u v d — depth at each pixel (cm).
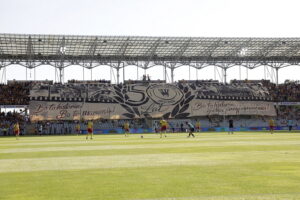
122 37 7462
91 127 4991
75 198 1166
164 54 8669
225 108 8550
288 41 8125
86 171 1708
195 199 1127
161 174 1586
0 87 8231
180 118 8256
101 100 8225
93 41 7519
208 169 1709
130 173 1628
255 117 8588
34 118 7681
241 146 3072
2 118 7700
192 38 7794
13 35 7044
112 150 2869
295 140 3891
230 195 1173
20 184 1402
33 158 2331
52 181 1457
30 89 8112
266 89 9144
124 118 8038
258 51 8738
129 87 8669
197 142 3731
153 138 4803
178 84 8888
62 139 5025
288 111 9081
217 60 9200
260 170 1659
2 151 2947
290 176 1498
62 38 7262
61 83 8431
